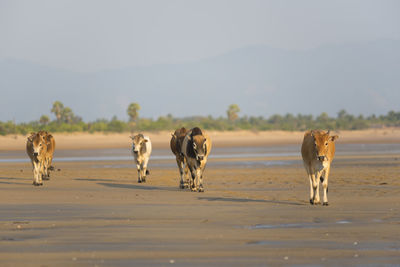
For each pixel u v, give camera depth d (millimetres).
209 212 40719
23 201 47688
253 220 36875
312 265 24234
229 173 81438
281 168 92625
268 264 24422
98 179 74312
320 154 44125
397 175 74562
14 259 25344
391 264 24453
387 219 37188
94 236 30828
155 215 39156
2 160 128500
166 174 82688
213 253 26484
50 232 32188
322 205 45031
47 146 72438
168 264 24422
